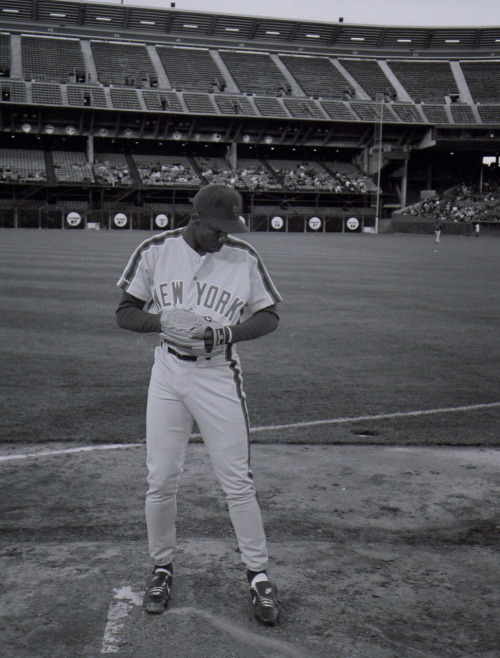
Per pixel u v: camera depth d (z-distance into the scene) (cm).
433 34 7031
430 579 361
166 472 332
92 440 581
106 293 1513
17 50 6119
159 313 335
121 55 6412
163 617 321
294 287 1748
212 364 326
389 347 1014
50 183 5359
